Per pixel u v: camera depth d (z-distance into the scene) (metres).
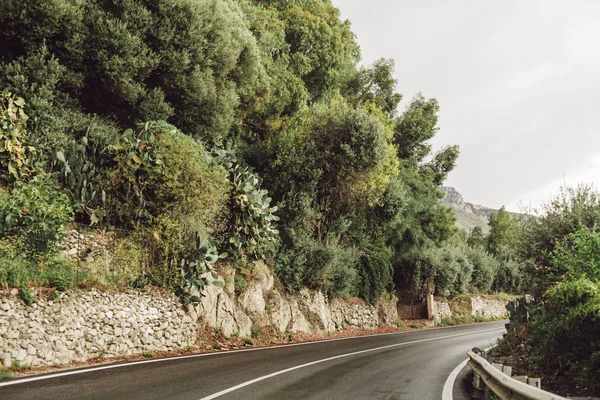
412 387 8.27
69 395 6.18
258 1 30.56
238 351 12.80
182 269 13.16
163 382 7.45
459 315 36.72
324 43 31.22
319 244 21.27
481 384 7.98
